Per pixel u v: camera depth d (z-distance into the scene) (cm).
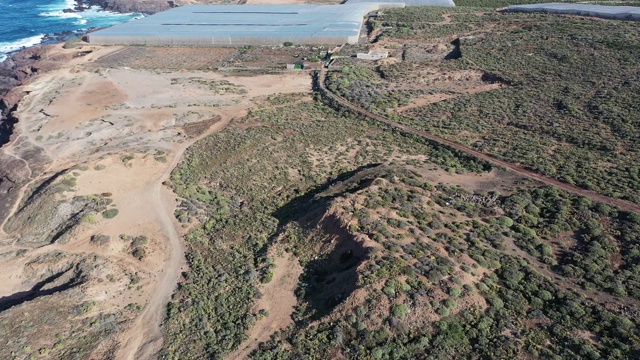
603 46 8538
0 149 6122
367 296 3484
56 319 3678
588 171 5191
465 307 3388
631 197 4541
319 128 7012
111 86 8450
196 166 5891
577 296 3428
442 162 5856
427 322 3303
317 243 4338
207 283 4153
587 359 2948
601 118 6397
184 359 3428
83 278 4106
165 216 4981
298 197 5438
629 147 5631
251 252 4547
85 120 6894
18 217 4931
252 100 8019
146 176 5597
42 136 6425
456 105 7612
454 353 3105
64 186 5112
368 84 8619
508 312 3356
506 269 3703
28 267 4288
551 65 8412
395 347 3186
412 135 6694
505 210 4556
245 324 3672
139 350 3506
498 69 8688
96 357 3447
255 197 5506
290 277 4131
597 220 4262
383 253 3816
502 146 6091
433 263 3703
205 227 4925
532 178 5191
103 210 4934
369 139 6756
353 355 3198
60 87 8356
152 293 4062
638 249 3803
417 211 4441
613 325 3170
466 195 4866
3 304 3928
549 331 3200
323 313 3581
